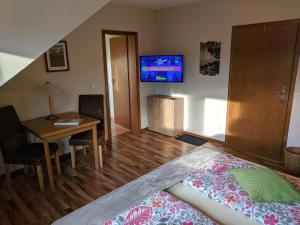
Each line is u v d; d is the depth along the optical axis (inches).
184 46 169.2
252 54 134.6
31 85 126.3
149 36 183.0
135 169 128.5
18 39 66.1
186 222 51.0
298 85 121.2
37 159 103.4
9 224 87.2
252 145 146.3
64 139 143.1
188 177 72.0
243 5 132.8
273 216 53.6
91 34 146.8
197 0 147.0
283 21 119.7
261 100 136.3
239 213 58.1
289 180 70.0
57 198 102.6
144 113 194.5
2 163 119.8
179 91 181.0
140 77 182.1
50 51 130.0
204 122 169.9
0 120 104.0
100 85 158.6
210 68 156.6
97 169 128.2
